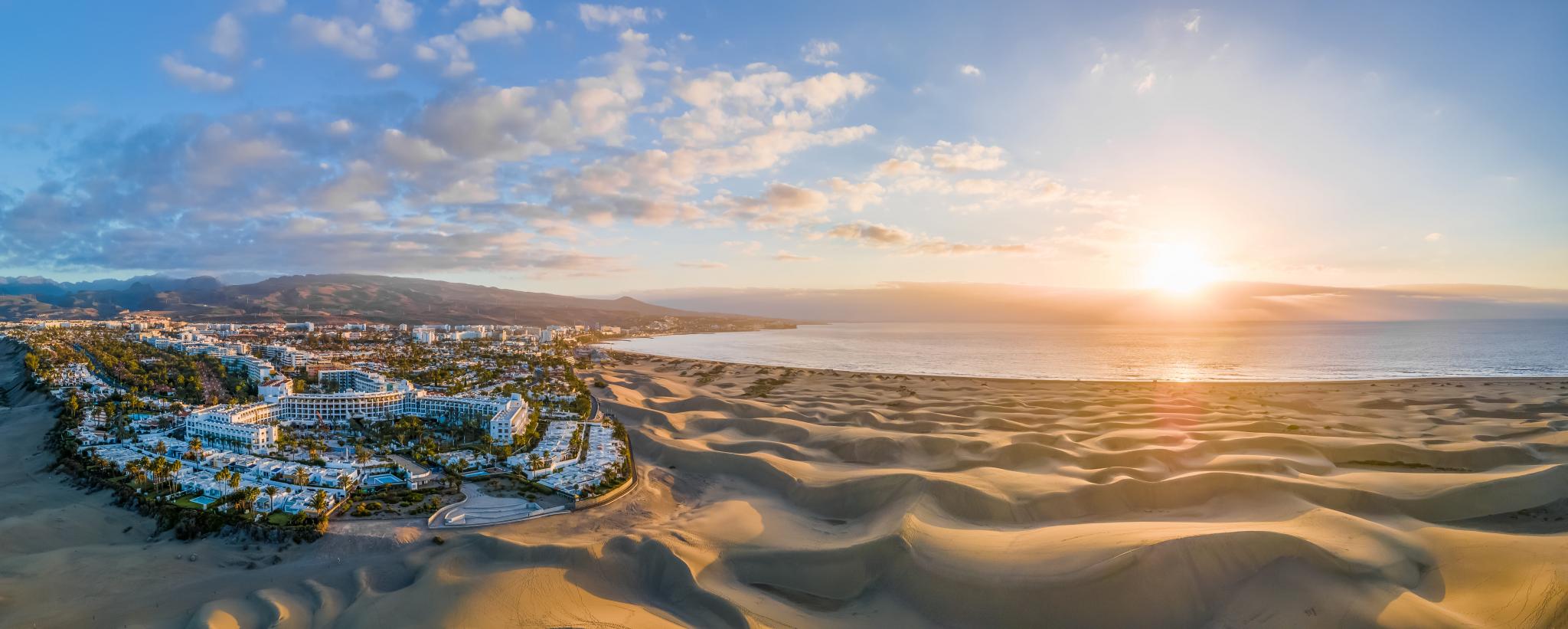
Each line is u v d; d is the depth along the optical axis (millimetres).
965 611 95938
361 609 91438
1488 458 163375
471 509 129750
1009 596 95625
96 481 137250
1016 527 125938
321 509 121438
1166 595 93438
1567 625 84438
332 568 104438
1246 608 92125
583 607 94000
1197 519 127562
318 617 90938
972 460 167875
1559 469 139250
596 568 104312
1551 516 128000
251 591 96938
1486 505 130375
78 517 117562
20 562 100125
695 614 94938
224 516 117875
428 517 124750
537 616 90250
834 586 105312
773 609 95750
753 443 190375
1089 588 94312
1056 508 132125
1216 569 96438
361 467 154750
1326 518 114875
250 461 154000
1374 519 126000
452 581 98562
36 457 159750
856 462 178125
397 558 107125
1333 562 96625
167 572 101875
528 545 109000
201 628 84562
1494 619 87875
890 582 104250
